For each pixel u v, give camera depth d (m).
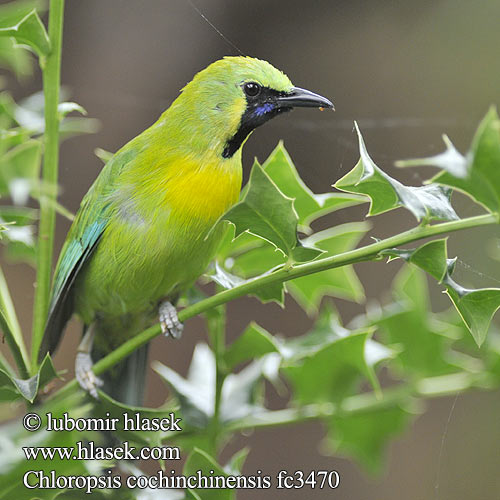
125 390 9.70
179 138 9.08
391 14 16.94
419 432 15.66
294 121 15.34
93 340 10.15
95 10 17.44
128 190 9.05
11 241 8.38
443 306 15.64
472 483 15.20
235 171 9.27
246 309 17.31
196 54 17.34
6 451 5.82
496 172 5.07
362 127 16.20
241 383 8.48
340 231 8.51
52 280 9.54
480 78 16.45
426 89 16.66
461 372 9.04
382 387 15.86
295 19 17.05
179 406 7.94
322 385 8.59
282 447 16.23
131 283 9.27
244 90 9.34
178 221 8.89
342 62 16.97
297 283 8.92
